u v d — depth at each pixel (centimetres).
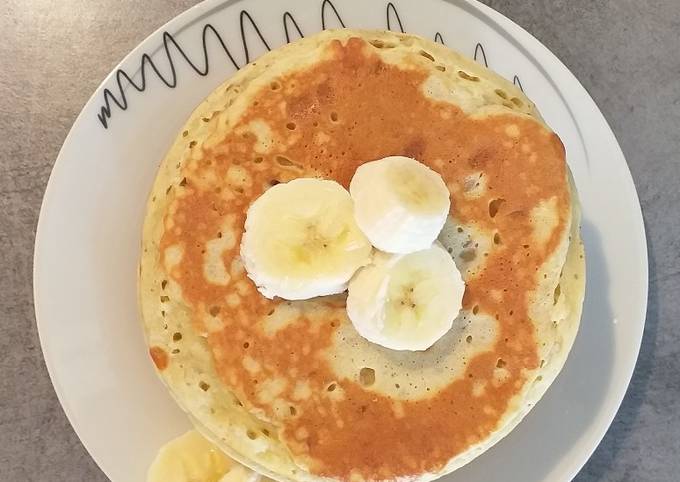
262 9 25
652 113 29
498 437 23
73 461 26
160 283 22
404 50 23
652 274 29
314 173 22
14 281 26
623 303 26
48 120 27
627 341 26
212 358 22
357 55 22
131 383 25
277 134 22
